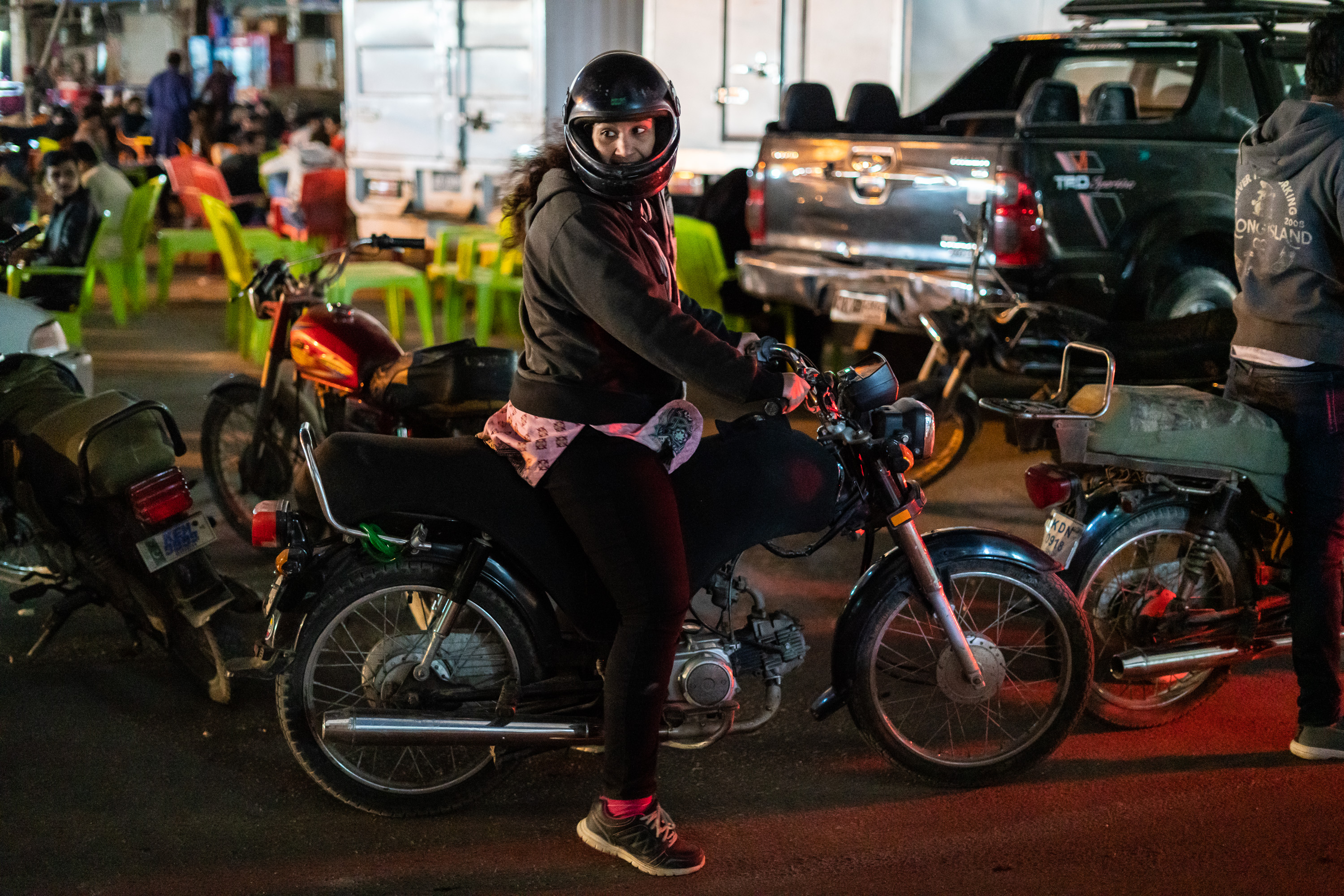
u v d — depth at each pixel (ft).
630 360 9.32
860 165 21.59
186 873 9.91
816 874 9.97
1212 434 11.27
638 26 35.45
